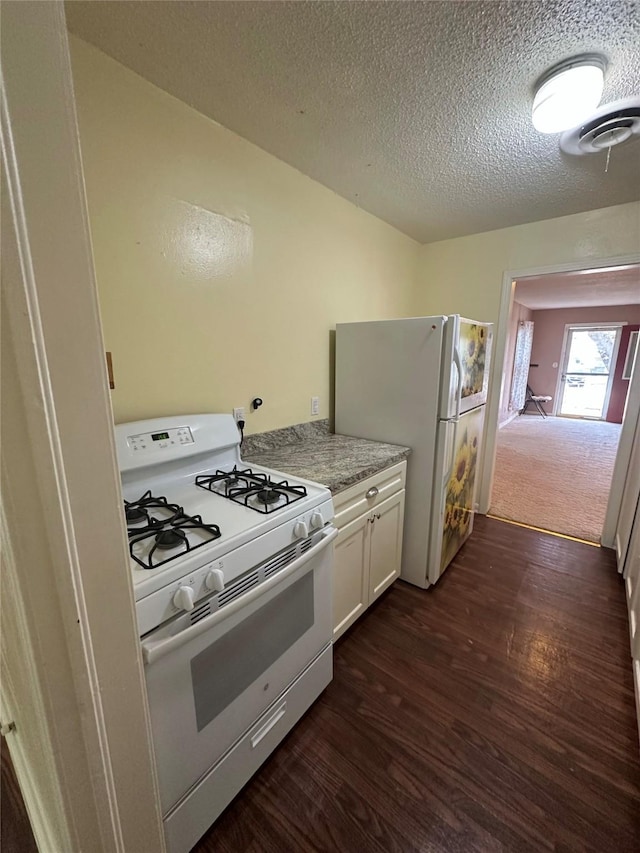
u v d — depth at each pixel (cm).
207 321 160
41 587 49
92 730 58
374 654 167
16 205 40
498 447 521
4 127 39
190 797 96
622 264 235
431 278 310
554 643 172
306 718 137
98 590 57
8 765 123
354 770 120
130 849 71
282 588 116
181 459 143
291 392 208
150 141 133
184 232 147
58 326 48
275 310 191
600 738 129
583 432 614
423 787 115
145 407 144
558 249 254
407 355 200
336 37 110
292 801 112
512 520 299
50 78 43
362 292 249
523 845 101
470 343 213
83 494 53
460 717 137
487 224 264
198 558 90
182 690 90
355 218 233
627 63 118
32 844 102
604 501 335
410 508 212
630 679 153
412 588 215
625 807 109
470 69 122
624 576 218
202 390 162
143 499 123
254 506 120
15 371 43
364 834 104
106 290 128
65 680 53
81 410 51
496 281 281
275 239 185
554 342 756
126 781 68
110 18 104
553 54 115
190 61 120
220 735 102
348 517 159
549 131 143
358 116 147
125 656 63
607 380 704
